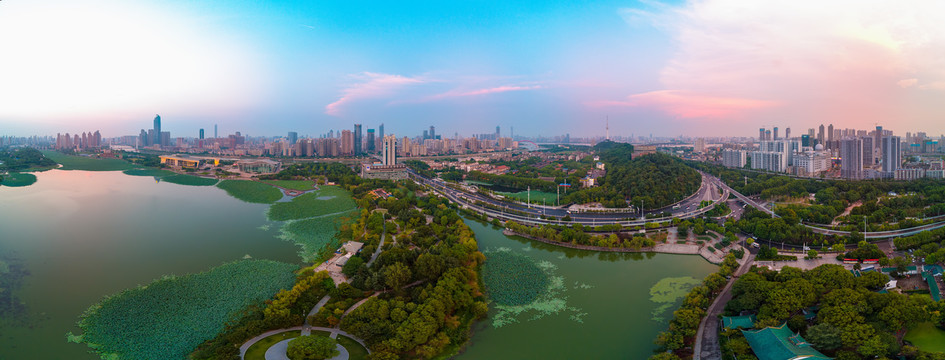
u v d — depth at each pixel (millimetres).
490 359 141500
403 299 171625
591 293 193375
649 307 179625
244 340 145500
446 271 193500
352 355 139375
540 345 150500
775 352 128750
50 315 165500
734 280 199500
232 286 190625
